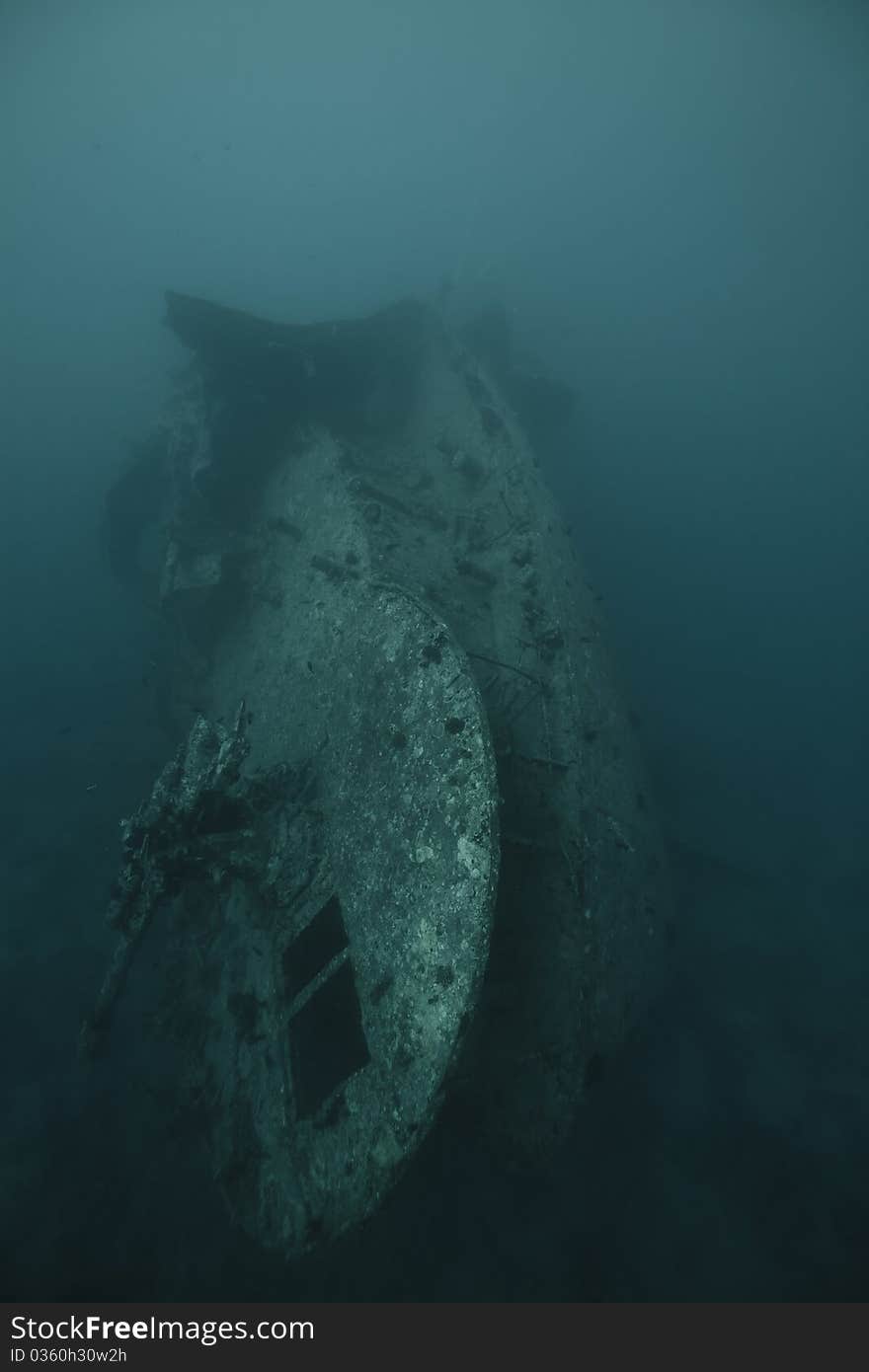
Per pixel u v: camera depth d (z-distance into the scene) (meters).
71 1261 5.43
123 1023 7.26
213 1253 5.47
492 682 5.83
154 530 13.38
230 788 5.11
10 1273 5.36
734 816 10.03
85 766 11.11
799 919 8.73
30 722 12.42
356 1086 3.90
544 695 5.61
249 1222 4.18
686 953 8.02
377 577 6.05
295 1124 4.25
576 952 4.54
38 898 8.84
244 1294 5.22
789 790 10.91
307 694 6.16
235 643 8.32
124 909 5.05
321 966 5.17
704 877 9.06
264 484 8.96
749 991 7.71
